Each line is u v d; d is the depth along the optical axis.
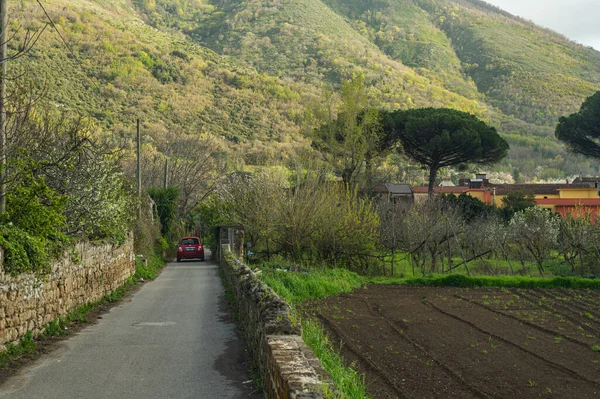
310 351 6.23
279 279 23.55
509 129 150.00
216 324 13.23
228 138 84.56
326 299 22.97
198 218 58.41
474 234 36.12
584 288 27.27
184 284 23.45
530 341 15.87
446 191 73.69
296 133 92.75
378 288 26.75
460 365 12.99
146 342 11.02
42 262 10.79
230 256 25.06
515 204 60.28
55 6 99.19
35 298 10.78
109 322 13.52
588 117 51.97
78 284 14.27
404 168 83.56
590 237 32.56
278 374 5.59
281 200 31.41
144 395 7.42
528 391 11.16
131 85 87.31
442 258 31.52
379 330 16.81
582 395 10.98
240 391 7.59
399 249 32.97
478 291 26.12
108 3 149.25
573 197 74.19
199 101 94.38
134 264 25.02
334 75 151.88
